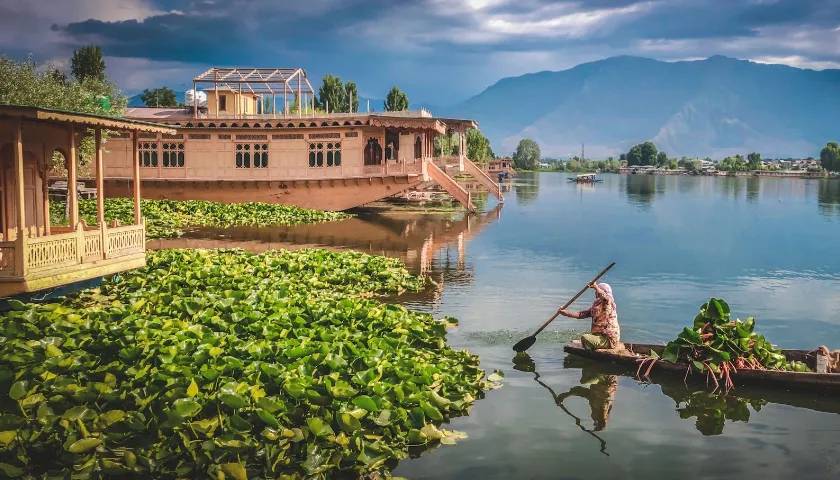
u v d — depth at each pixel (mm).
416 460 8492
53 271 12969
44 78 29484
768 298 18234
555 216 42688
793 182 111938
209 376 9148
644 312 16328
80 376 9305
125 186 39969
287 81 43250
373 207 46250
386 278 19344
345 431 8594
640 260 24891
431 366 10812
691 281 20688
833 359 11617
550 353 12938
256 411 8484
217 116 40906
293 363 9938
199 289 15711
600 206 51875
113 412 8500
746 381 11086
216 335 11055
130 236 15453
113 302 13992
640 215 44094
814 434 9336
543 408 10227
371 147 43344
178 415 8234
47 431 8312
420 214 42094
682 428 9523
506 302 17391
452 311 16312
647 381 11422
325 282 18094
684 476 8117
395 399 9609
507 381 11398
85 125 14617
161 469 7867
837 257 25922
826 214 45688
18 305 11961
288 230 32250
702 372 11219
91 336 10695
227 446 7977
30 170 15391
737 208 50844
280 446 8148
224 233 30672
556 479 8016
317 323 12641
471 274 21609
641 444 9008
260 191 40219
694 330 11586
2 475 7637
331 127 39250
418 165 39281
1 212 14641
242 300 14117
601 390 10992
